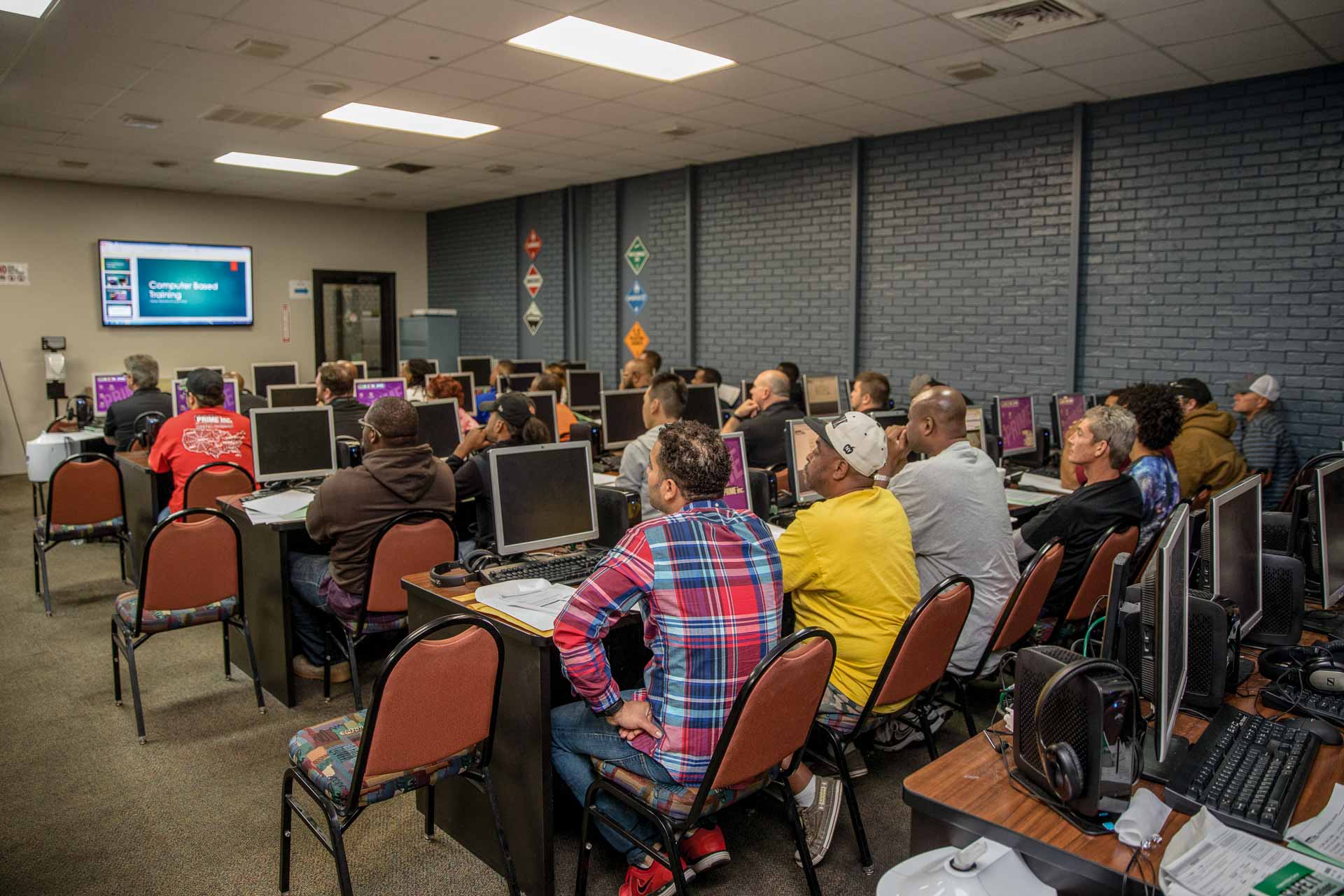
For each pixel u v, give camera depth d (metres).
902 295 6.51
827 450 2.20
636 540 1.76
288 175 8.21
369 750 1.70
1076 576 2.79
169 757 2.77
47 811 2.45
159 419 5.17
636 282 8.52
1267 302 4.91
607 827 1.91
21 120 6.01
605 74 4.93
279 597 3.10
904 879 1.26
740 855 2.28
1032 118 5.75
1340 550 2.31
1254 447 4.68
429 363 7.75
